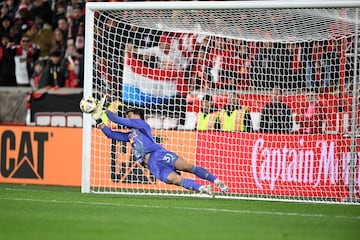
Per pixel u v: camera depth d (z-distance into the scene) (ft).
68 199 86.38
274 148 101.30
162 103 106.73
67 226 60.70
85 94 95.04
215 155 103.55
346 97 99.91
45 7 144.36
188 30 100.58
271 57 106.32
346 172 96.48
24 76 139.64
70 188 104.73
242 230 60.18
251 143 102.73
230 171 102.89
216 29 100.12
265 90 105.50
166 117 107.24
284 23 97.55
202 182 102.53
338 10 92.79
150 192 99.76
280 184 100.68
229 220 67.62
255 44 108.47
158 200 87.35
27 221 63.93
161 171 84.94
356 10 91.66
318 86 104.12
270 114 104.58
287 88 104.68
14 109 130.93
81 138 108.58
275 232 59.47
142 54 108.99
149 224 62.80
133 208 76.89
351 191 94.43
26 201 83.25
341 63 100.12
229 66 108.68
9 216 67.46
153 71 106.32
